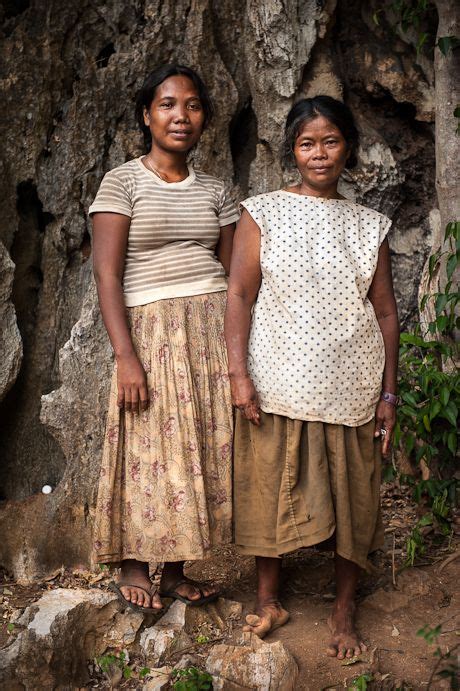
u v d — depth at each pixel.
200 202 3.12
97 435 3.85
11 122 3.96
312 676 2.95
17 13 4.06
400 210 4.36
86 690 3.04
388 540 3.77
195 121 3.07
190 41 4.06
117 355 2.98
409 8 4.01
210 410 3.05
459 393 3.61
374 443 3.05
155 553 3.01
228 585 3.50
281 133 4.20
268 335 2.96
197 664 3.01
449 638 3.10
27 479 4.12
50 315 4.11
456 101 3.81
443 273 3.90
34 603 3.19
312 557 3.68
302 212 2.97
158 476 2.99
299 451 2.96
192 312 3.05
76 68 4.04
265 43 4.04
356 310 2.93
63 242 4.07
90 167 4.03
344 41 4.28
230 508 3.11
